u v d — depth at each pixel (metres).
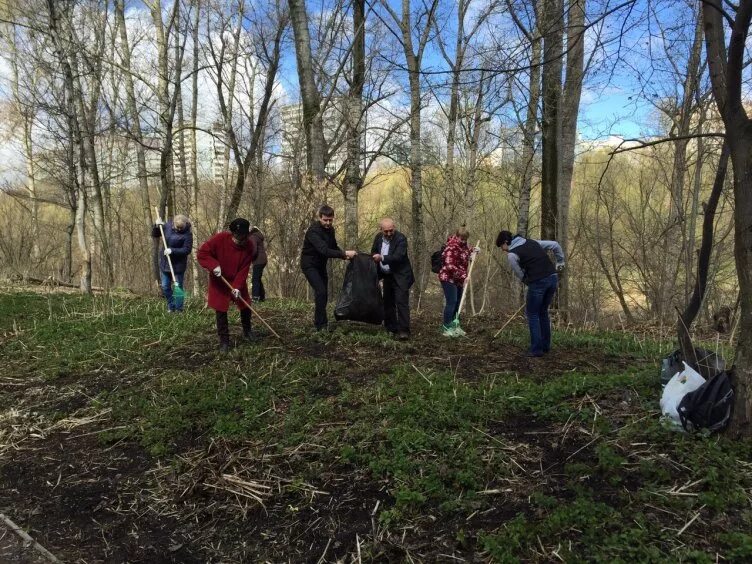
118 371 6.43
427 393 4.98
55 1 11.31
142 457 4.45
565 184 10.92
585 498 3.26
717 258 10.88
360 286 7.25
